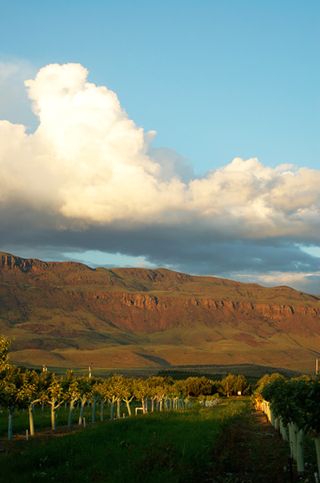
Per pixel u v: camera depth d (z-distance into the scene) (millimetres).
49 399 57781
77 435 38375
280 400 27891
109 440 33844
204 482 23812
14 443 43531
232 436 39000
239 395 161500
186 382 159250
